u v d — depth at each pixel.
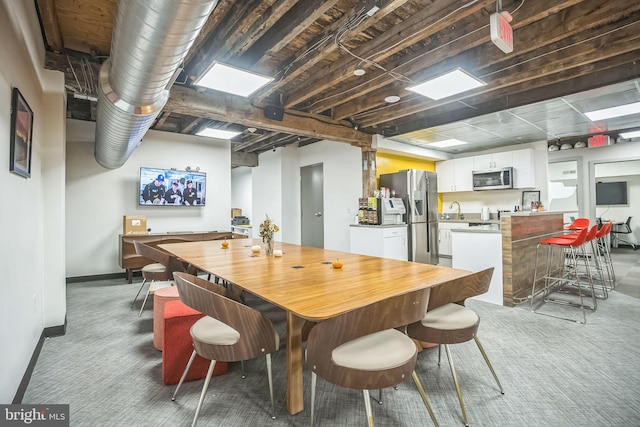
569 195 7.47
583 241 3.44
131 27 1.52
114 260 5.29
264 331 1.59
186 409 1.77
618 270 5.51
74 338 2.79
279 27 2.73
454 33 2.87
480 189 6.44
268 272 2.22
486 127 5.00
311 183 7.39
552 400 1.84
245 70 2.97
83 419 1.69
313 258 2.87
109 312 3.50
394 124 5.55
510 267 3.63
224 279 2.03
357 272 2.21
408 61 3.24
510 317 3.25
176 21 1.41
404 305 1.37
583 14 2.45
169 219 5.81
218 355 1.56
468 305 3.68
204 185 6.04
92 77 3.33
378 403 1.82
